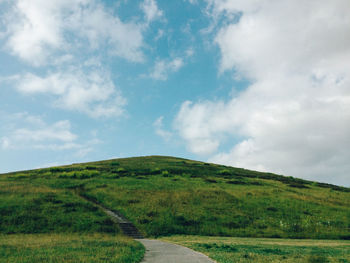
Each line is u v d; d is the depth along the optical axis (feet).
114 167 220.43
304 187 191.52
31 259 41.42
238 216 113.19
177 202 122.52
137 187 143.54
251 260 42.55
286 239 90.43
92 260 40.19
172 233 93.66
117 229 91.97
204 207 119.85
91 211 105.29
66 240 68.18
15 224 89.15
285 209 126.31
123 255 44.60
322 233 102.68
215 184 166.20
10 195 114.83
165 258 44.01
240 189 157.58
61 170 206.08
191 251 52.60
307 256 48.32
